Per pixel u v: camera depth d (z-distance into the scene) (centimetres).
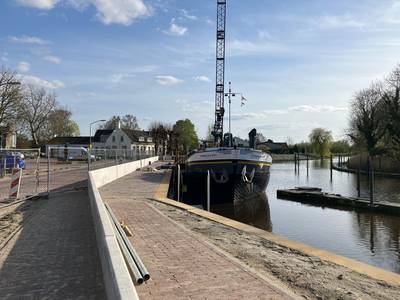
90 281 582
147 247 764
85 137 10025
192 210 1285
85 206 1403
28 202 1531
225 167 2242
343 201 2277
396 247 1391
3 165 2677
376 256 1277
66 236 898
